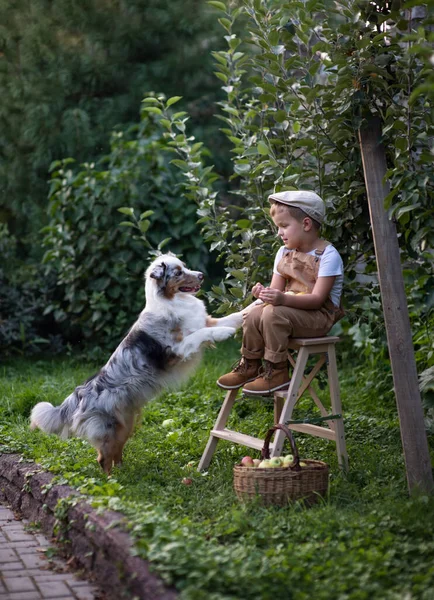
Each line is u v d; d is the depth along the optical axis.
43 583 3.61
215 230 6.13
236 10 6.12
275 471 4.05
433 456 4.89
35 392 7.33
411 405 4.37
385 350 7.01
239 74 6.30
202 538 3.46
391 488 4.29
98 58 11.39
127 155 10.09
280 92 5.56
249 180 6.09
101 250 9.48
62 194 9.71
